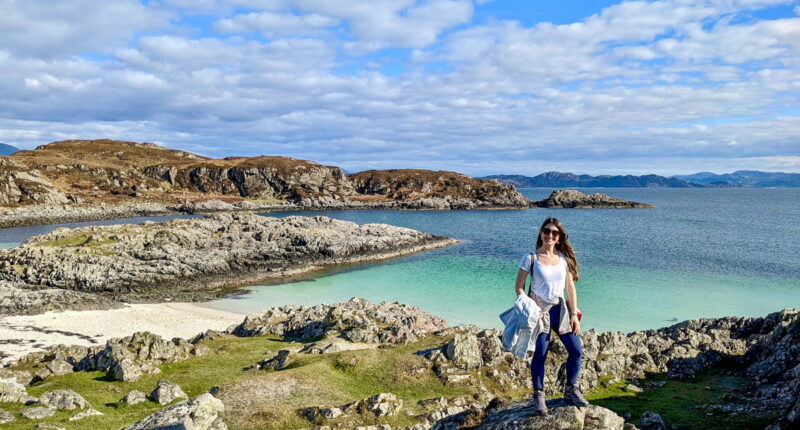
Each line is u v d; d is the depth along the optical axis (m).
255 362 31.30
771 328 35.12
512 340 8.30
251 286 67.81
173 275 68.81
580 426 7.92
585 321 49.72
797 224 148.25
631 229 133.25
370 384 26.66
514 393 27.09
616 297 58.97
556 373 28.47
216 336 38.88
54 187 168.62
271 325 41.50
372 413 22.16
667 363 31.25
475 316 52.44
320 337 36.97
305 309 46.69
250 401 23.39
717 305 55.59
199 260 73.00
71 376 28.41
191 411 13.05
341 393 24.94
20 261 68.44
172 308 55.84
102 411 22.50
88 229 85.75
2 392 21.72
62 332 43.88
